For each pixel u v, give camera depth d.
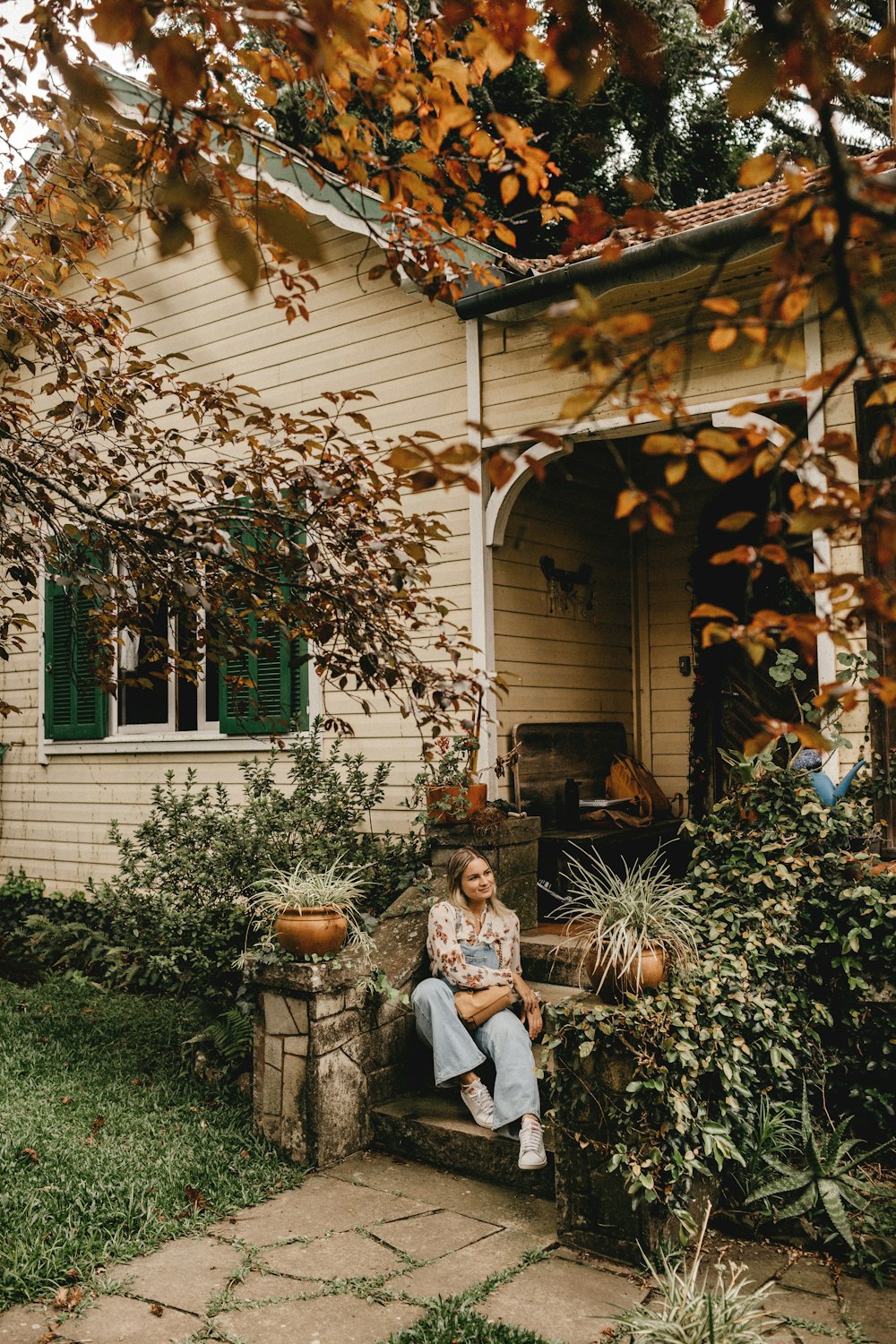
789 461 1.83
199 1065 5.64
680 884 4.80
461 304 6.21
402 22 2.64
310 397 7.72
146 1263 3.75
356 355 7.46
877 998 4.60
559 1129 3.93
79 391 4.54
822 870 4.74
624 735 8.21
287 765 7.76
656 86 1.75
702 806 7.89
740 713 7.82
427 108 2.52
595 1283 3.62
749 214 4.86
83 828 9.28
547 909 6.75
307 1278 3.64
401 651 3.88
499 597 6.91
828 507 1.67
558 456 6.47
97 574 3.75
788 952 4.50
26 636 9.88
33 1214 3.95
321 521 3.85
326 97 2.50
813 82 1.52
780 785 4.90
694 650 8.03
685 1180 3.76
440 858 5.87
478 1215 4.17
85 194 4.41
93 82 1.64
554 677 7.45
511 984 4.96
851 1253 3.76
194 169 2.12
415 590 3.90
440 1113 4.87
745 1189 4.09
